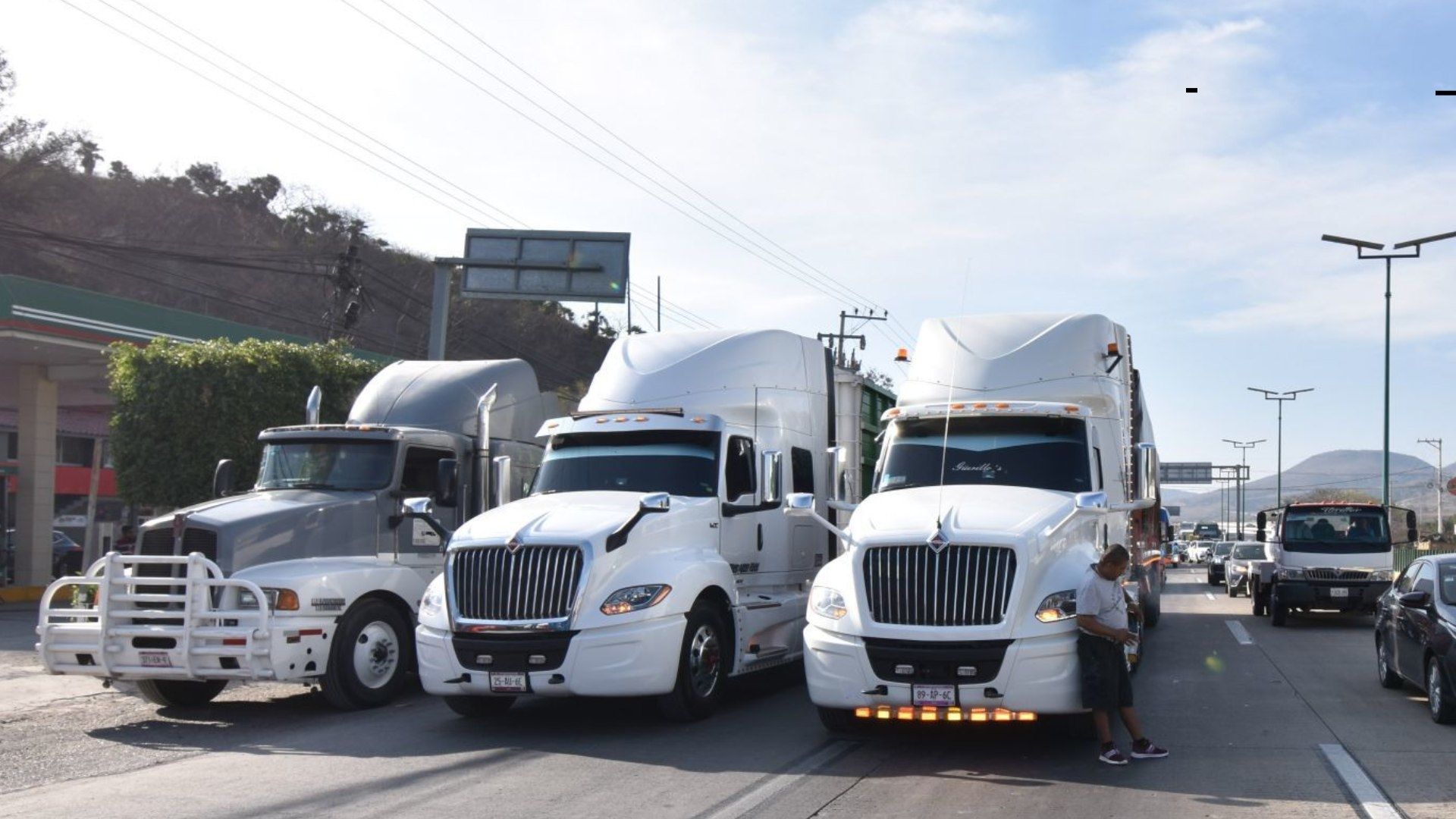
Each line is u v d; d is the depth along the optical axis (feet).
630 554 35.35
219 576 37.68
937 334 46.88
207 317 102.78
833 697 31.37
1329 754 31.32
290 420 75.61
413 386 48.93
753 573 42.11
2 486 110.63
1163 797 26.58
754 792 27.27
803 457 47.19
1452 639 35.14
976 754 31.63
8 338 85.87
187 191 206.49
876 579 31.35
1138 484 47.06
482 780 28.94
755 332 45.73
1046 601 30.66
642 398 43.24
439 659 34.73
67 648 38.24
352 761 31.58
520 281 88.63
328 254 195.00
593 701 41.52
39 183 171.83
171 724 38.47
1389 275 128.77
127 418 76.18
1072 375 43.96
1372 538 73.36
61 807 26.68
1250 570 85.51
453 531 45.42
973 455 40.06
